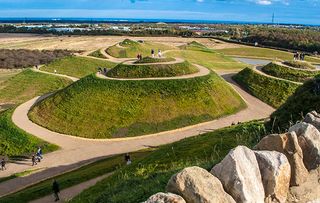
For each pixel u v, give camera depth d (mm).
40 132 55688
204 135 35125
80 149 51250
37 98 70688
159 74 66562
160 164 25828
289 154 10336
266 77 75562
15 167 46656
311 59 130500
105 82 64312
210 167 12750
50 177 42500
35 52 137375
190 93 62219
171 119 58438
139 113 58750
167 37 193750
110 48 115938
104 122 57500
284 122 25844
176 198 8047
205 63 101000
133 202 13609
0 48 152750
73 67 101125
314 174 10398
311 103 25625
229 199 8445
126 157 39906
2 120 58875
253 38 177375
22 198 33438
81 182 35625
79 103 60969
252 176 9055
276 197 9320
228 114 61938
